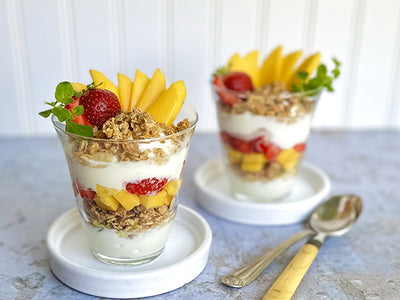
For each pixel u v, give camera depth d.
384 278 0.36
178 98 0.35
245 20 0.56
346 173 0.52
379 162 0.55
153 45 0.56
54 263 0.35
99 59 0.55
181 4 0.54
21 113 0.57
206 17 0.55
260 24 0.57
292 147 0.43
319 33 0.58
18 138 0.57
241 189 0.45
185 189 0.48
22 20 0.53
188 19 0.55
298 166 0.45
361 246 0.40
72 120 0.33
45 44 0.54
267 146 0.43
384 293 0.35
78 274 0.34
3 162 0.52
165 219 0.35
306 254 0.37
